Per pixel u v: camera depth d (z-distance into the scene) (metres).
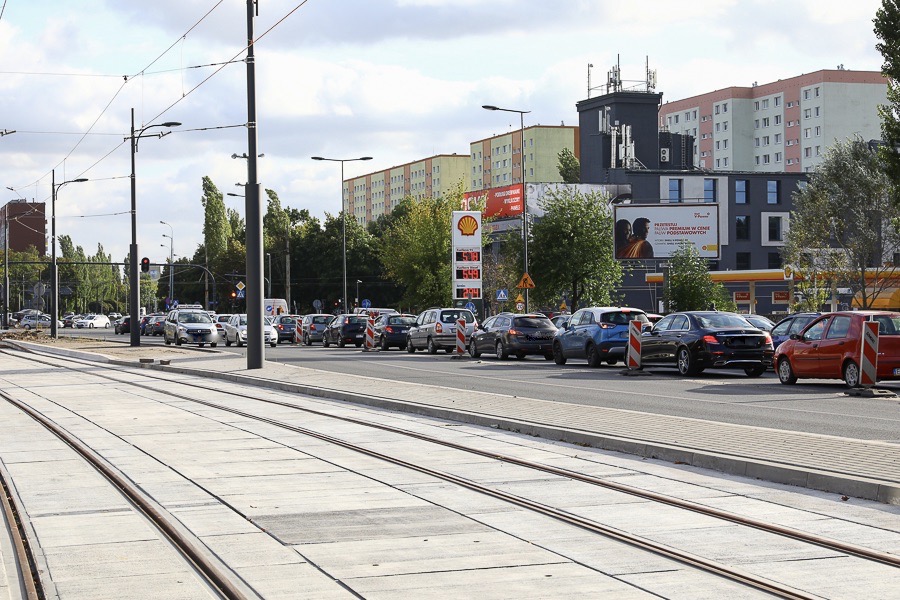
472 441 14.28
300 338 61.16
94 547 8.09
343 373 28.39
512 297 68.12
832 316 22.89
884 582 6.80
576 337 33.22
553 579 6.96
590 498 10.00
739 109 143.00
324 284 105.94
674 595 6.53
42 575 7.20
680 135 97.12
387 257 74.19
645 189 84.62
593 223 58.91
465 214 51.00
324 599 6.53
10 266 161.12
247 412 18.78
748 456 11.49
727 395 21.11
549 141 141.50
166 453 13.42
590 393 21.77
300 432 15.60
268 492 10.46
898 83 36.25
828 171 58.06
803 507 9.36
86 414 18.67
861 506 9.36
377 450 13.51
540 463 12.21
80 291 170.25
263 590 6.75
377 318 54.88
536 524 8.82
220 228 126.12
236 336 55.19
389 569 7.27
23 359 41.28
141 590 6.79
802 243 56.88
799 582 6.81
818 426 15.23
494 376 27.86
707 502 9.67
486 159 153.75
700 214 60.00
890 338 21.91
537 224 59.75
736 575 6.97
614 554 7.68
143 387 25.47
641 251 59.69
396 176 173.75
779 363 24.48
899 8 35.84
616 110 91.81
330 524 8.85
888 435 14.05
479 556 7.65
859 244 54.97
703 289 57.38
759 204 86.00
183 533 8.48
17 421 17.70
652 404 19.08
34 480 11.43
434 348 43.94
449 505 9.70
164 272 143.88
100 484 11.13
